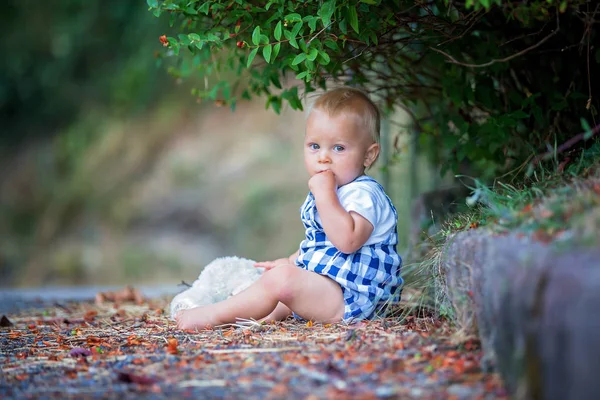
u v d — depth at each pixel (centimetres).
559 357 191
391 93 502
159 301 575
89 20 1591
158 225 1349
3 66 1667
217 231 1305
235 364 272
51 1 1652
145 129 1515
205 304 398
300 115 1448
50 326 427
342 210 361
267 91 467
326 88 461
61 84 1650
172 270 1245
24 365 295
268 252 1241
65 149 1574
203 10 385
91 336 362
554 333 193
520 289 213
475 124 455
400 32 421
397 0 375
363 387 233
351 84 459
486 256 260
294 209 1284
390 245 378
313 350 288
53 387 255
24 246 1434
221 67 502
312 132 383
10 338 374
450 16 417
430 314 371
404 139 770
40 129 1658
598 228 222
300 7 380
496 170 495
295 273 358
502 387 228
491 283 245
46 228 1441
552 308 195
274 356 281
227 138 1449
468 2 309
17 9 1678
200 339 329
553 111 439
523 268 218
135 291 609
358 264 364
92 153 1534
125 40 1584
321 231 376
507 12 386
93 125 1570
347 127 378
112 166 1484
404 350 278
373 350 280
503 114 445
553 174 353
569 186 302
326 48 414
